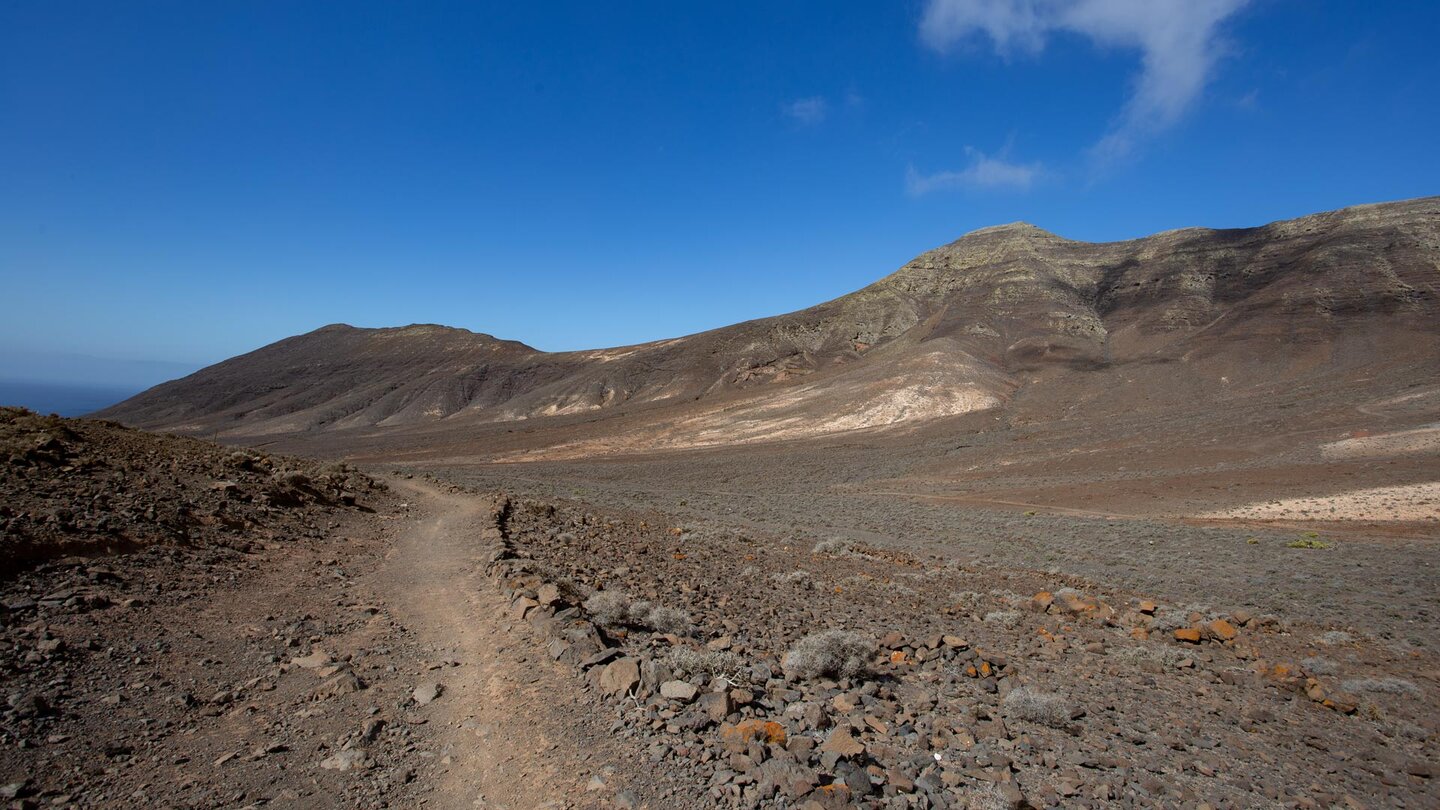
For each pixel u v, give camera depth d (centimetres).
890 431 9200
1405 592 1848
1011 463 6412
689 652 780
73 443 1672
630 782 516
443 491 3462
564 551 1727
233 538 1384
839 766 544
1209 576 2183
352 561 1419
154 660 741
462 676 751
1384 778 698
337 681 708
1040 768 630
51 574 934
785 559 2114
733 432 10281
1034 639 1222
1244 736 796
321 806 482
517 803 495
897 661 957
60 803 458
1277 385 8444
